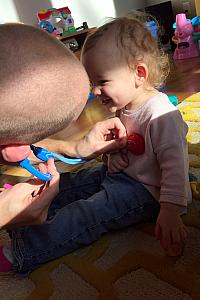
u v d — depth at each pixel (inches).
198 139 45.0
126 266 26.6
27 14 105.9
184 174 27.1
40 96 14.6
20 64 14.4
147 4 134.0
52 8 108.9
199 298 22.1
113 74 29.6
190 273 24.4
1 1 100.2
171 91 71.3
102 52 29.7
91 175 36.3
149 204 30.8
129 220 31.2
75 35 103.8
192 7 118.1
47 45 15.3
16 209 23.4
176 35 106.3
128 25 31.4
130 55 30.0
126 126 32.0
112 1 125.0
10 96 14.3
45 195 24.2
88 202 30.4
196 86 71.8
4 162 19.1
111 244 29.9
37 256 28.7
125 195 30.6
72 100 15.5
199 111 54.6
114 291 24.4
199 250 26.4
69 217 29.6
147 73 31.0
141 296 23.4
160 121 28.5
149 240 29.3
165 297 22.8
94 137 32.1
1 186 48.2
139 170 30.9
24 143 17.0
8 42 14.6
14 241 28.9
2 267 29.1
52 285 26.5
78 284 26.0
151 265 26.0
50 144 34.0
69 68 15.4
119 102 30.8
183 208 28.7
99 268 27.2
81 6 117.9
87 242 30.2
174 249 26.4
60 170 47.3
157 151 28.4
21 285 27.6
